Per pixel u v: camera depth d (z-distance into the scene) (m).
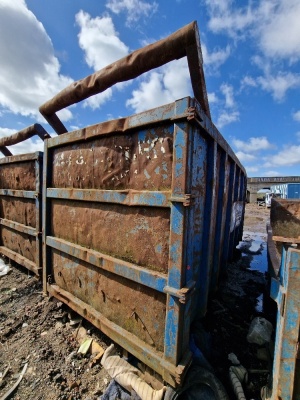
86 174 2.06
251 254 4.77
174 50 1.48
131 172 1.68
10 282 3.22
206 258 1.75
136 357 1.64
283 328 1.10
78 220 2.17
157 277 1.47
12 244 3.68
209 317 2.18
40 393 1.58
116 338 1.75
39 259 2.87
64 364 1.80
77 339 2.06
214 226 2.07
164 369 1.42
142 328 1.63
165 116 1.41
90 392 1.57
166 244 1.48
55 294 2.44
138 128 1.61
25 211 3.24
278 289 1.31
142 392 1.43
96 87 2.04
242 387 1.49
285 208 1.67
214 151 1.73
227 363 1.69
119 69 1.79
